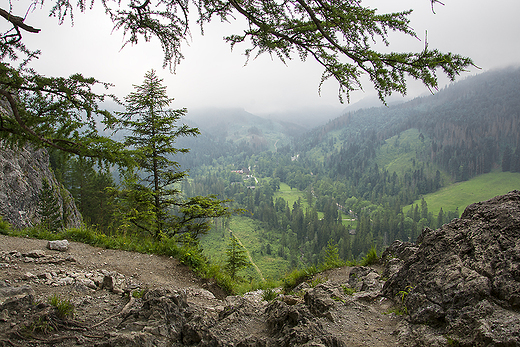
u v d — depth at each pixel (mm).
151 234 12539
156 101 12102
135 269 7980
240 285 9719
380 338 3549
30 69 4312
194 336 3393
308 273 9094
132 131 12102
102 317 4223
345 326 3906
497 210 4129
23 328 3322
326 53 3627
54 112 4648
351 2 3396
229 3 3873
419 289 4012
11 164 19641
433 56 3012
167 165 12961
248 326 3936
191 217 12930
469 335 2947
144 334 3191
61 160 5020
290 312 3725
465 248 4035
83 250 8781
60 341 3316
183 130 12789
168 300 4102
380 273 7012
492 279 3371
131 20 4219
